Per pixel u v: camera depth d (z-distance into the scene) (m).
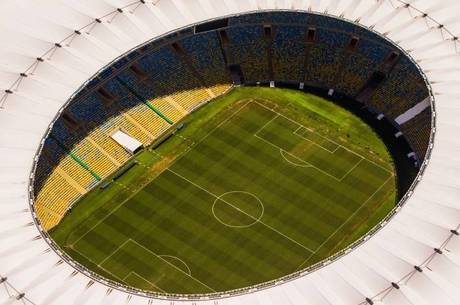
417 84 129.75
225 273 110.69
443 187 105.69
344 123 129.50
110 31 127.50
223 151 125.81
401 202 104.12
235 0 130.88
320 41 136.62
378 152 125.00
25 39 127.19
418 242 99.31
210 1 130.88
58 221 117.81
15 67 123.44
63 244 114.88
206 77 135.62
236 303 95.25
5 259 100.31
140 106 130.88
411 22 127.75
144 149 126.94
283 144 126.44
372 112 130.62
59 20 129.50
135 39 126.44
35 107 119.19
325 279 96.38
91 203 119.88
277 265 111.12
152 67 134.12
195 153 125.75
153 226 116.38
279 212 117.31
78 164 123.88
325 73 135.25
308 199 118.75
